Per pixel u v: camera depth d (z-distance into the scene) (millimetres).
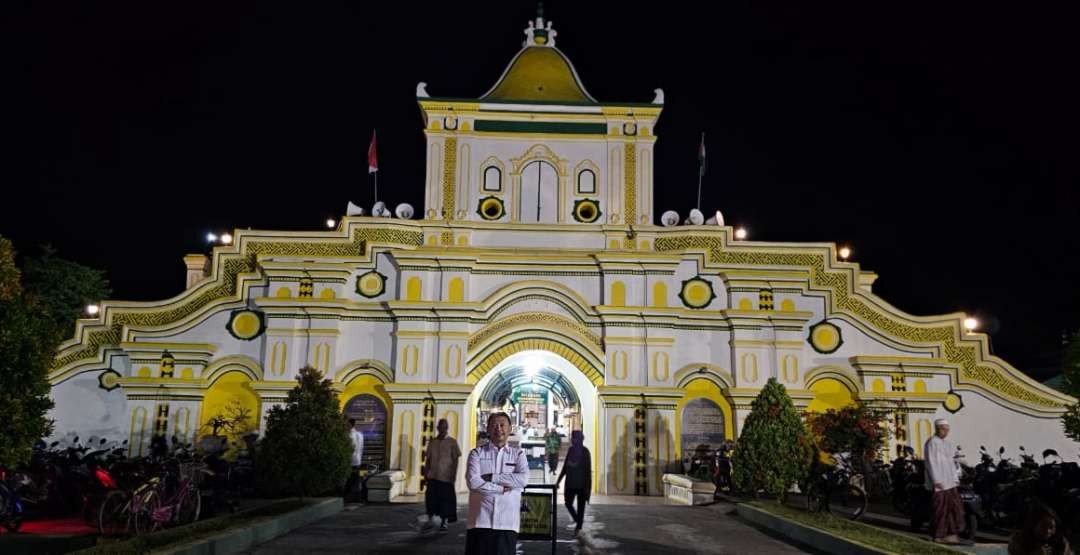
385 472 22234
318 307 24859
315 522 16453
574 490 15555
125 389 24672
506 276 25531
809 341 25656
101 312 25344
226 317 25359
